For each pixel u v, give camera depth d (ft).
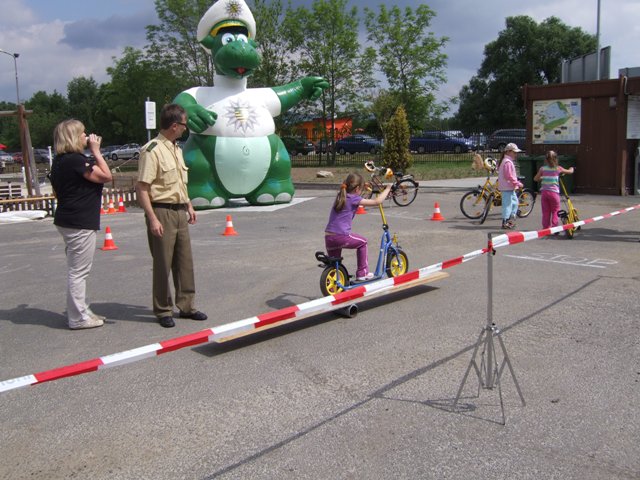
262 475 10.48
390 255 21.90
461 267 26.27
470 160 113.09
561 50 185.16
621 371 14.53
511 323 18.42
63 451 11.51
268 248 32.71
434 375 14.62
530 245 31.30
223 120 50.85
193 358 16.19
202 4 111.14
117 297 22.99
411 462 10.75
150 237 18.89
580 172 55.11
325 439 11.66
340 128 122.93
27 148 56.85
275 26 108.88
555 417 12.28
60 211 18.51
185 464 10.93
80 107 282.97
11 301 22.79
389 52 114.01
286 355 16.26
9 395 14.01
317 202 55.93
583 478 10.14
